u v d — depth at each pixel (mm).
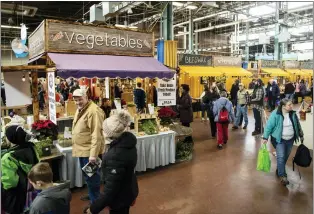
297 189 4410
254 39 24531
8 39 21891
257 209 3752
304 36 25156
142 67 5496
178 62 12461
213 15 17609
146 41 6094
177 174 5129
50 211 1912
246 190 4387
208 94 8414
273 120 4508
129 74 5133
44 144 4191
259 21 21766
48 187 2035
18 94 5219
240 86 9688
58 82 13180
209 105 8258
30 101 5359
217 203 3939
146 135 5254
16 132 2666
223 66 14641
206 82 13055
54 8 15602
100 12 10930
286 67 20734
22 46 8195
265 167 4637
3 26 14164
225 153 6559
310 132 6230
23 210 2715
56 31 4844
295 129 4492
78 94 3424
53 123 4660
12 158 2617
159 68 5730
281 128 4477
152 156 5305
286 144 4559
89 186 3535
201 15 19359
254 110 8461
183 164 5730
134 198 2373
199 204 3914
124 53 5738
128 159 2174
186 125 7414
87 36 5195
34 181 2078
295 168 5441
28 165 2697
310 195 4176
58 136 4723
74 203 3906
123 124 2209
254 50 30234
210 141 7836
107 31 5457
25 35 8531
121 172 2141
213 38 23859
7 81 5121
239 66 15641
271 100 13336
